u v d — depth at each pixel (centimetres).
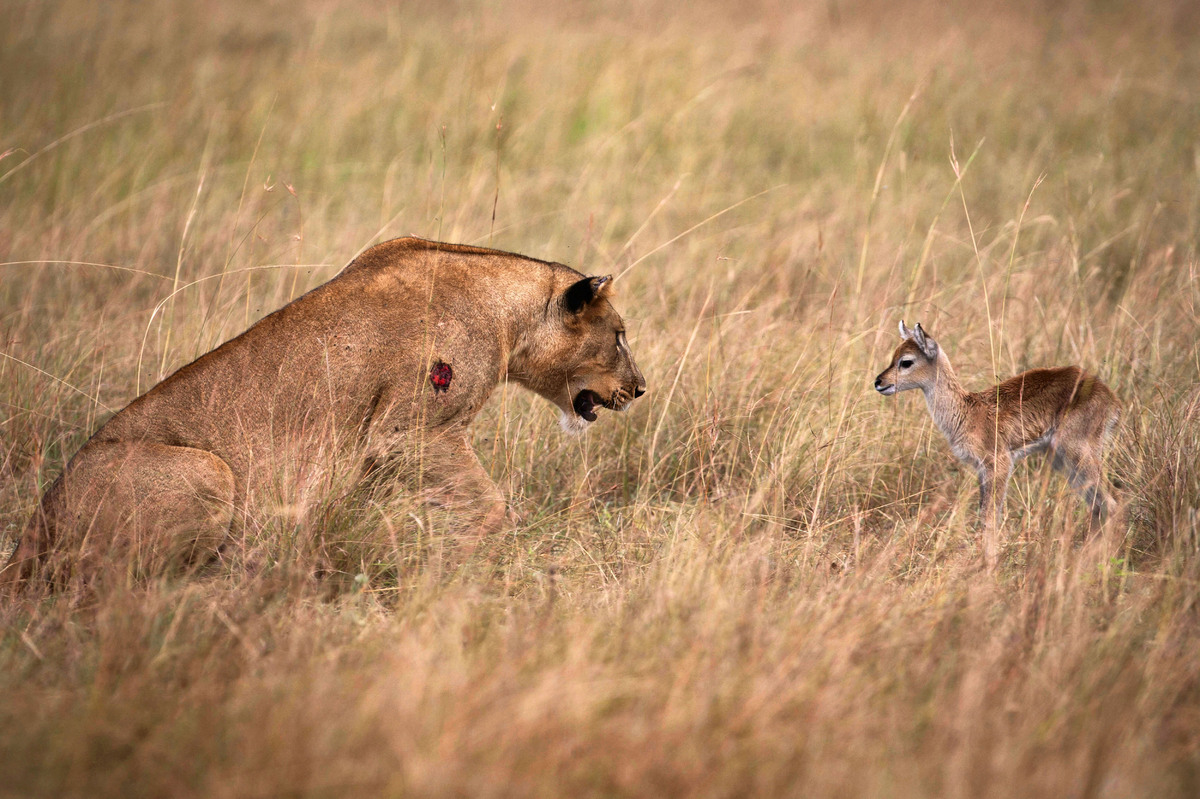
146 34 2742
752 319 1316
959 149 2114
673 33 2923
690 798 531
